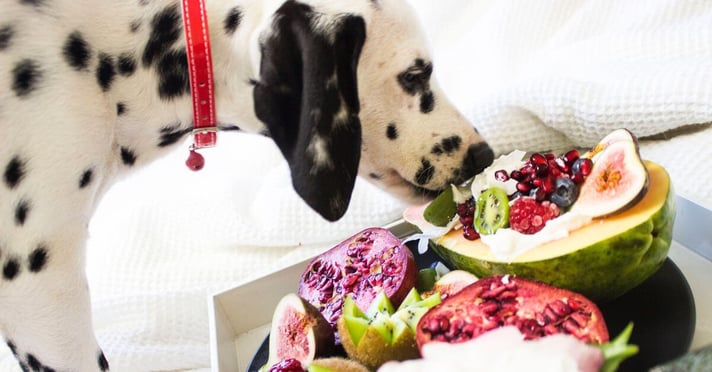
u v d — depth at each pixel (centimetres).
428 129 71
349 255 71
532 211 64
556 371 48
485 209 66
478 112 87
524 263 61
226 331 74
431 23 115
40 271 67
